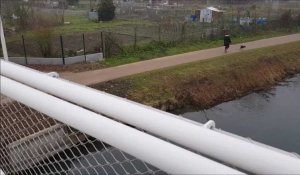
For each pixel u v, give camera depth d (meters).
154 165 0.79
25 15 23.34
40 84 1.30
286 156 0.68
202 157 0.73
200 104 12.84
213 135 0.78
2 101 1.73
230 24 19.47
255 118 8.69
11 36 20.97
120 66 17.39
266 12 17.03
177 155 0.75
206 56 16.89
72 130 1.21
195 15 25.48
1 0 24.33
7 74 1.54
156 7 32.53
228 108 10.76
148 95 14.10
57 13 28.70
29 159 1.57
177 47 20.03
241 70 12.93
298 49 12.20
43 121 1.44
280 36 14.46
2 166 1.82
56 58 17.47
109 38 19.92
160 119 0.89
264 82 11.23
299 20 15.33
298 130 7.46
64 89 1.18
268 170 0.68
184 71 15.48
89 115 0.98
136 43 20.70
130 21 28.34
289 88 9.90
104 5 29.73
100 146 1.08
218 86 12.94
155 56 18.80
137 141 0.83
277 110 8.55
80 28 25.61
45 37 18.81
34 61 17.67
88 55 18.22
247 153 0.72
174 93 14.16
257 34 16.28
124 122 0.99
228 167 0.69
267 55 12.48
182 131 0.83
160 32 22.91
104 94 1.08
